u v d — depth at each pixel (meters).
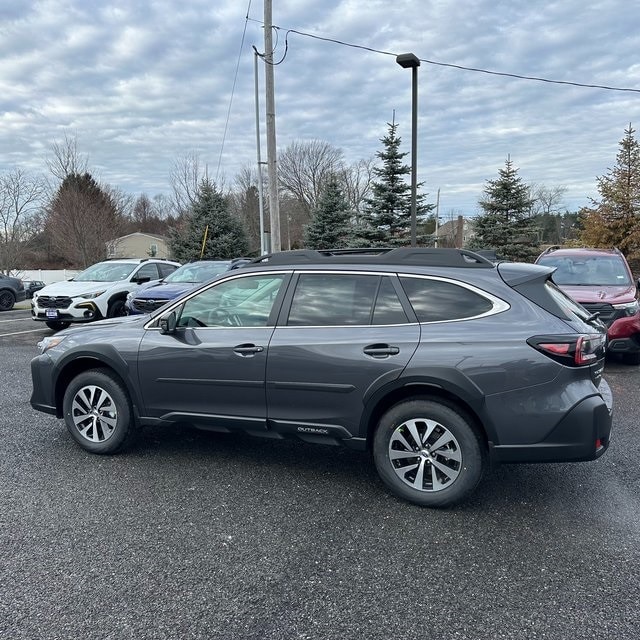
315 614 2.52
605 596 2.64
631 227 25.48
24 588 2.70
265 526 3.34
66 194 28.23
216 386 4.02
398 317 3.66
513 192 29.39
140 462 4.36
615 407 5.85
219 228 30.88
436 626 2.44
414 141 11.95
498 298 3.52
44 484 3.92
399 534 3.25
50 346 4.61
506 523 3.38
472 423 3.46
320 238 31.52
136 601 2.61
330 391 3.69
